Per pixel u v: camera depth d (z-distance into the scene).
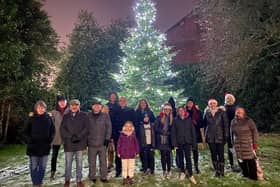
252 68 15.02
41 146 5.85
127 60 10.86
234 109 6.91
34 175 5.86
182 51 22.89
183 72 18.53
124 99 6.95
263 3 13.28
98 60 21.53
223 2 13.80
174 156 8.90
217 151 6.64
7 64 12.35
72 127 5.97
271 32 12.51
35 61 15.05
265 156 9.16
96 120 6.29
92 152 6.25
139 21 11.04
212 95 17.28
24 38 14.78
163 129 6.69
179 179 6.47
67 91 19.45
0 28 12.58
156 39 10.98
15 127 14.73
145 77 10.47
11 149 12.78
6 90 12.64
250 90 16.22
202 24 16.03
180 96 13.15
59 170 7.70
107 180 6.32
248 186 5.92
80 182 5.93
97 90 20.86
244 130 6.30
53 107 15.41
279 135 14.66
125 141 6.29
